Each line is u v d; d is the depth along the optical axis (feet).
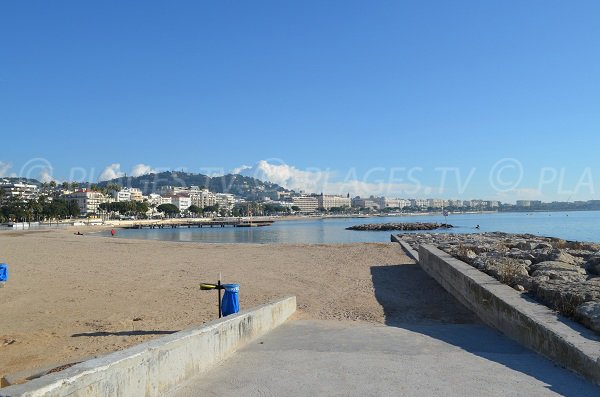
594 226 286.87
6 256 87.66
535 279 32.24
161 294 47.01
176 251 95.86
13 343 29.71
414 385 17.07
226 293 29.30
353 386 17.01
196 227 444.96
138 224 454.40
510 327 26.12
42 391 10.94
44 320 36.35
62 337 31.12
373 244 101.35
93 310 39.86
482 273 38.42
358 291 47.37
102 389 13.02
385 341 25.73
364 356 21.88
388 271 61.00
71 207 489.67
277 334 28.27
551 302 26.04
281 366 20.06
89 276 60.29
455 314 35.65
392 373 18.72
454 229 299.99
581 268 39.81
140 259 81.10
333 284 51.98
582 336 19.88
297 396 16.01
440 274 49.11
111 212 549.95
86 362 13.62
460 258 51.26
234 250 95.50
